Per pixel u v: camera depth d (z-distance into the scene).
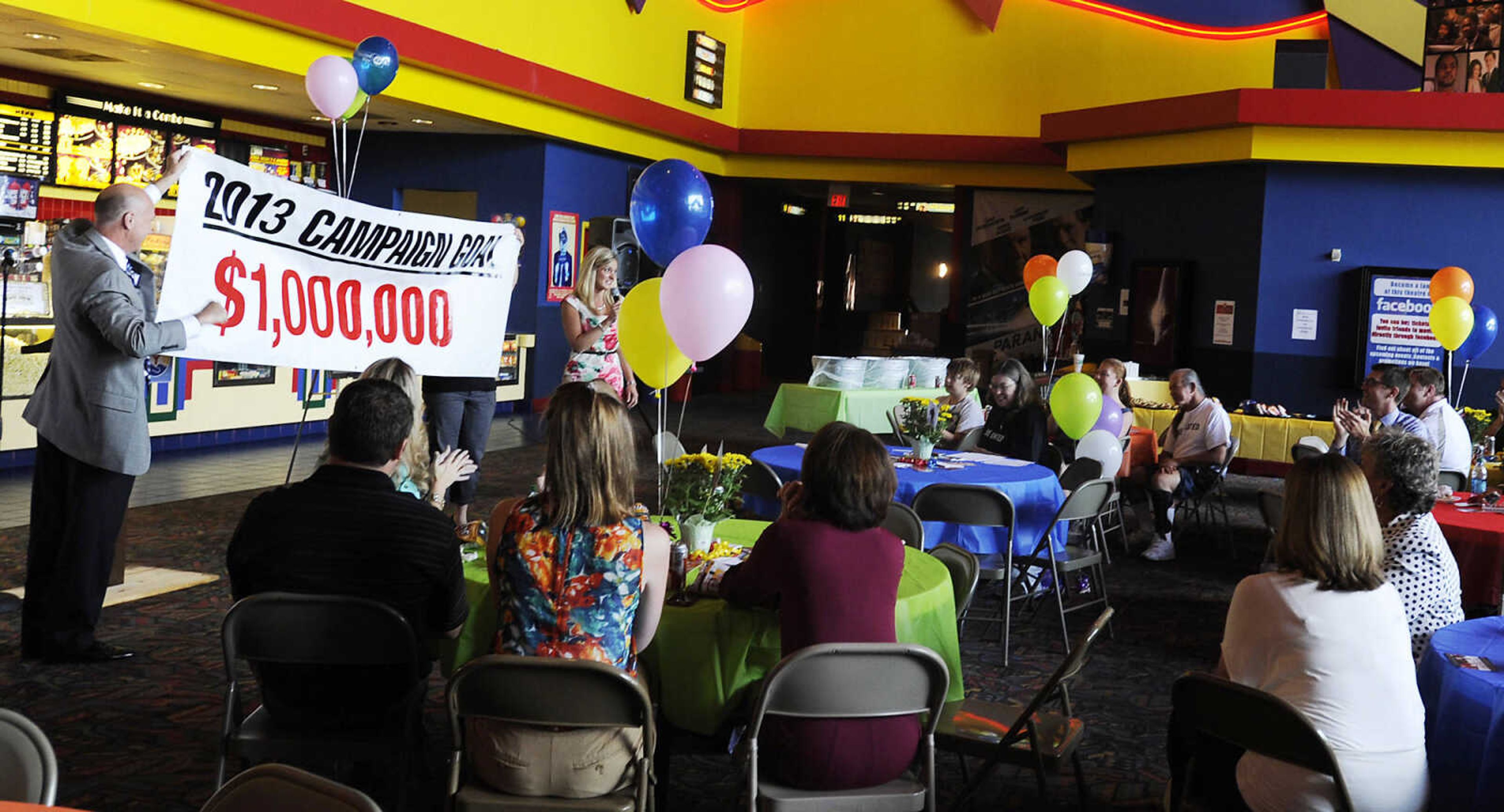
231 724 2.96
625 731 2.74
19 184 10.52
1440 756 3.01
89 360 4.58
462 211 14.51
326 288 5.04
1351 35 14.62
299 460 10.02
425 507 3.03
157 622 5.36
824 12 17.09
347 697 3.02
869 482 3.01
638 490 9.22
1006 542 5.57
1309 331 11.93
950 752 3.61
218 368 10.47
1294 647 2.75
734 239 18.08
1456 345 8.03
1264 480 11.12
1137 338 13.16
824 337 22.48
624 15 14.52
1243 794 2.79
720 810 3.66
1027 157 16.22
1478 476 5.78
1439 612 3.52
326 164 14.00
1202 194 12.62
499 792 2.72
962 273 17.28
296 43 9.76
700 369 16.56
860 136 16.78
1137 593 6.70
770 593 3.03
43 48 9.25
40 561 4.75
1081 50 16.08
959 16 16.58
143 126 11.47
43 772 1.87
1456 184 11.32
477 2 11.83
